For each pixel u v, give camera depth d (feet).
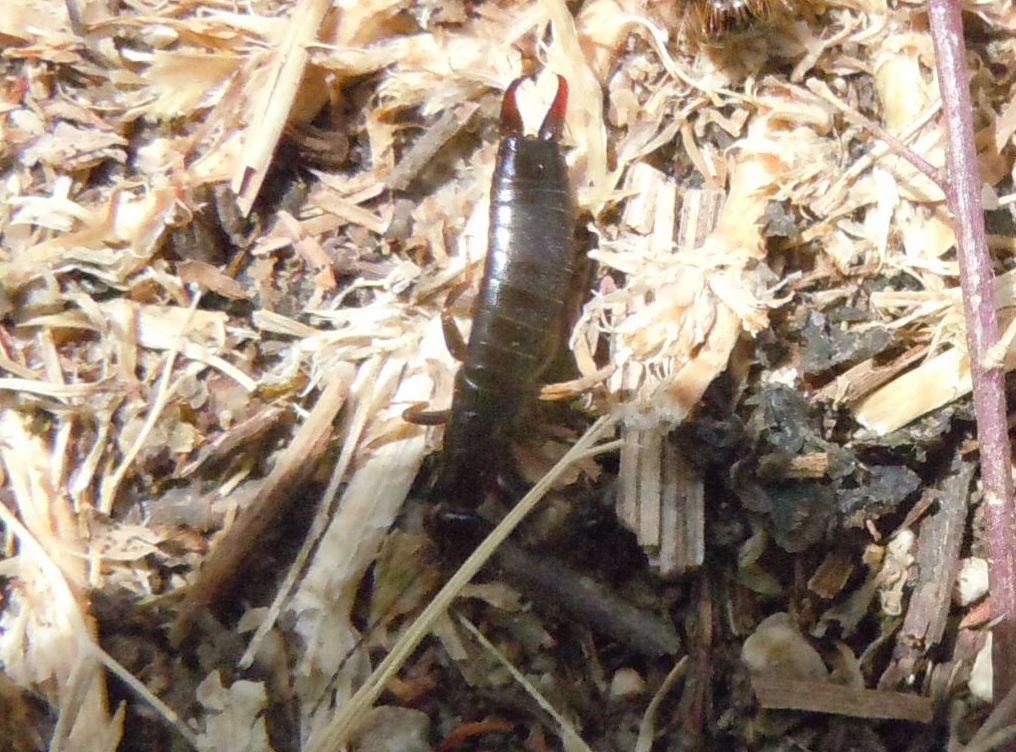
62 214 0.20
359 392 0.20
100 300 0.20
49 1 0.21
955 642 0.19
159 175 0.21
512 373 0.19
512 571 0.19
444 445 0.19
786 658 0.19
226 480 0.20
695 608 0.19
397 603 0.19
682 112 0.21
